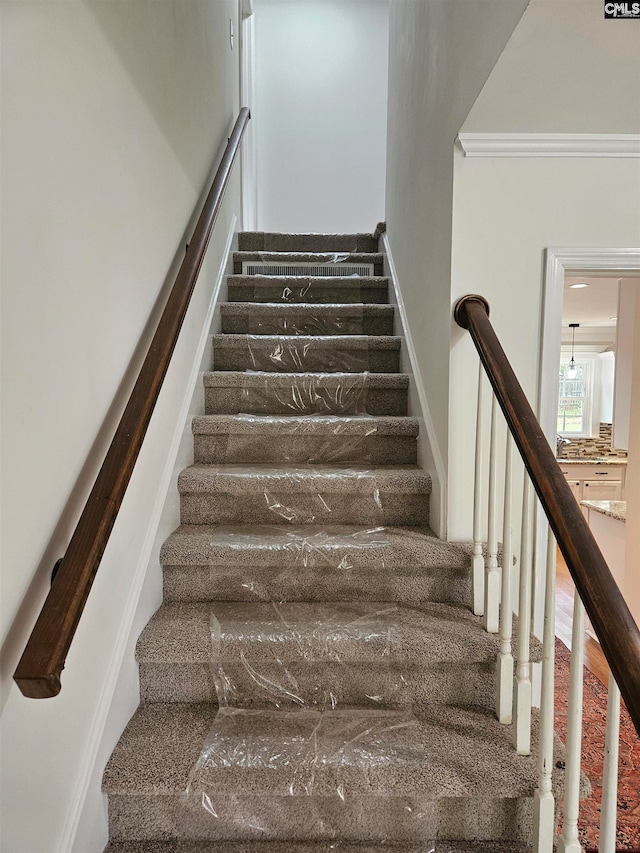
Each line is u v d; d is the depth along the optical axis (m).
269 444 2.13
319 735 1.34
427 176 2.01
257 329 2.72
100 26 1.19
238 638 1.46
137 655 1.43
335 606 1.67
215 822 1.22
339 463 2.13
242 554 1.67
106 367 1.24
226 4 2.99
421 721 1.40
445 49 1.73
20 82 0.86
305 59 4.39
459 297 1.71
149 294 1.58
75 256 1.07
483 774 1.22
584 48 1.17
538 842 1.14
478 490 1.59
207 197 2.31
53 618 0.84
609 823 0.92
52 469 0.99
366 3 4.38
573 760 1.03
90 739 1.16
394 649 1.44
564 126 1.57
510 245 1.69
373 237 3.38
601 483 5.70
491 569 1.48
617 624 0.86
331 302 2.96
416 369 2.18
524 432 1.20
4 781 0.84
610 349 6.30
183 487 1.87
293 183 4.45
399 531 1.86
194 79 2.18
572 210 1.68
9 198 0.83
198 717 1.41
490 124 1.55
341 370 2.53
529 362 1.73
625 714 2.39
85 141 1.11
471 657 1.44
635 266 1.69
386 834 1.23
